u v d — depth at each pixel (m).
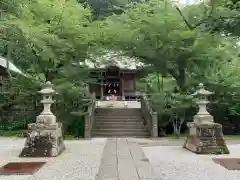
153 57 17.67
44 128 10.10
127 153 10.30
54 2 16.12
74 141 14.87
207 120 10.96
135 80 32.22
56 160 9.14
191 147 11.25
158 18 16.56
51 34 15.64
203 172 7.39
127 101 29.14
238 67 17.27
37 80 17.69
